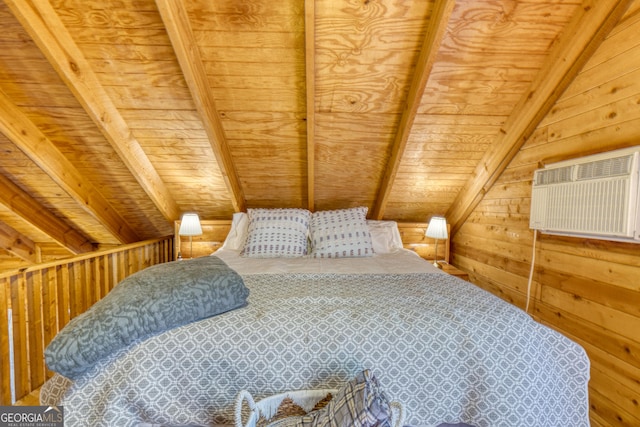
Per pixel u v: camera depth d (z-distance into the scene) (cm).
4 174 241
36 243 328
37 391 178
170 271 122
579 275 170
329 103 209
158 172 267
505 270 239
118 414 91
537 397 98
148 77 188
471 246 292
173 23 152
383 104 210
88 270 221
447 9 149
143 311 99
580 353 104
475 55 181
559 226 177
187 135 229
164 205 284
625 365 142
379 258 229
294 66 186
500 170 241
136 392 93
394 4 158
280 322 107
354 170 271
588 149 164
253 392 97
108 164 247
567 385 101
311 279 166
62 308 198
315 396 95
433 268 197
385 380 99
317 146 246
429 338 104
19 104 197
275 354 100
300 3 156
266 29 167
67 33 164
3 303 161
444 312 115
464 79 194
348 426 81
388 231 277
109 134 206
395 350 102
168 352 98
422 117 219
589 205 157
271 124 225
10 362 166
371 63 185
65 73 170
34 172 239
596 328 158
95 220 298
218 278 118
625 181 138
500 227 246
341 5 158
